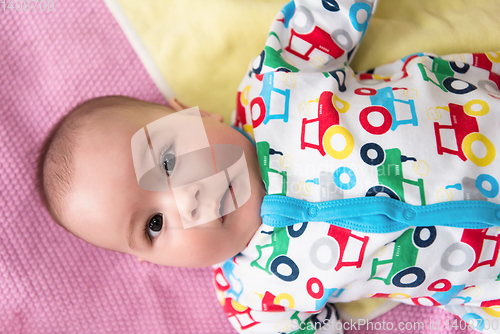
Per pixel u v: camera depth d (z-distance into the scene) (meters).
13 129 1.33
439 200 0.88
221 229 0.99
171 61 1.39
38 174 1.07
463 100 0.95
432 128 0.92
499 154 0.89
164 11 1.39
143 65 1.39
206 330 1.31
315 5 1.14
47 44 1.38
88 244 1.33
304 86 1.02
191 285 1.34
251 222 1.01
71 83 1.36
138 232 0.99
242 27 1.35
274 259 1.02
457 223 0.88
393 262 0.93
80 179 0.98
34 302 1.29
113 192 0.96
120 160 0.97
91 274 1.32
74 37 1.38
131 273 1.34
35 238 1.31
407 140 0.92
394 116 0.94
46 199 1.06
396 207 0.89
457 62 1.09
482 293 0.98
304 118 0.99
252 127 1.07
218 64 1.38
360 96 1.00
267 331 1.12
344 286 0.99
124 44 1.39
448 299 1.01
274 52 1.11
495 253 0.90
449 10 1.28
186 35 1.38
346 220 0.92
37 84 1.37
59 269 1.31
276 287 1.04
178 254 1.00
